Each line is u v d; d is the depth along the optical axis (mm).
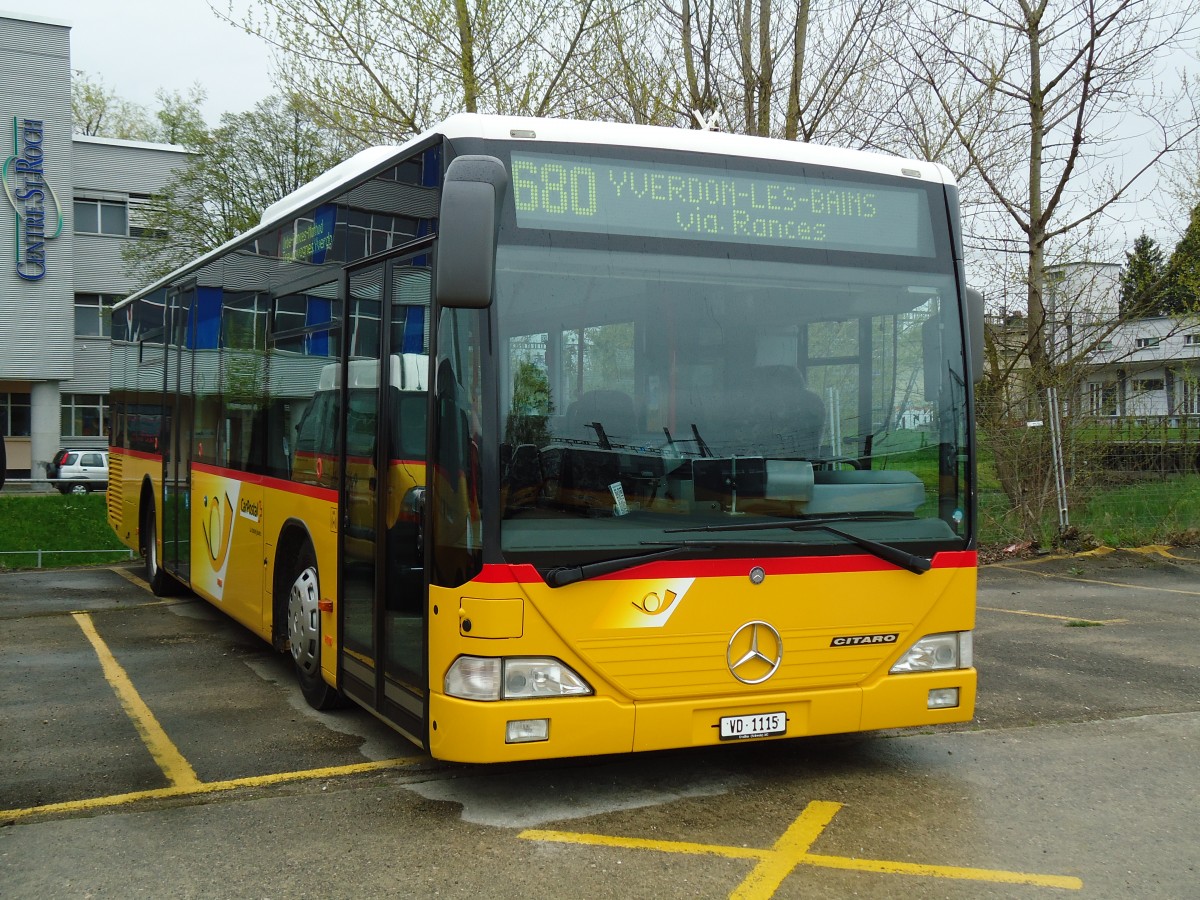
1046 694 7680
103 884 4367
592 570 4848
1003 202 15547
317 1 15641
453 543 4852
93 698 7434
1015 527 15203
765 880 4445
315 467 6785
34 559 17078
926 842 4883
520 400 4879
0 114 43438
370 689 5816
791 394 5344
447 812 5211
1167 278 16281
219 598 9180
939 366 5703
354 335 6215
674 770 5914
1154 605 11500
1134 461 15477
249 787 5559
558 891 4320
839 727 5352
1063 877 4500
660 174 5305
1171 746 6438
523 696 4785
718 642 5094
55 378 44875
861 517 5410
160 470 11516
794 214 5520
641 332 5125
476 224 4543
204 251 41594
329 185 7086
